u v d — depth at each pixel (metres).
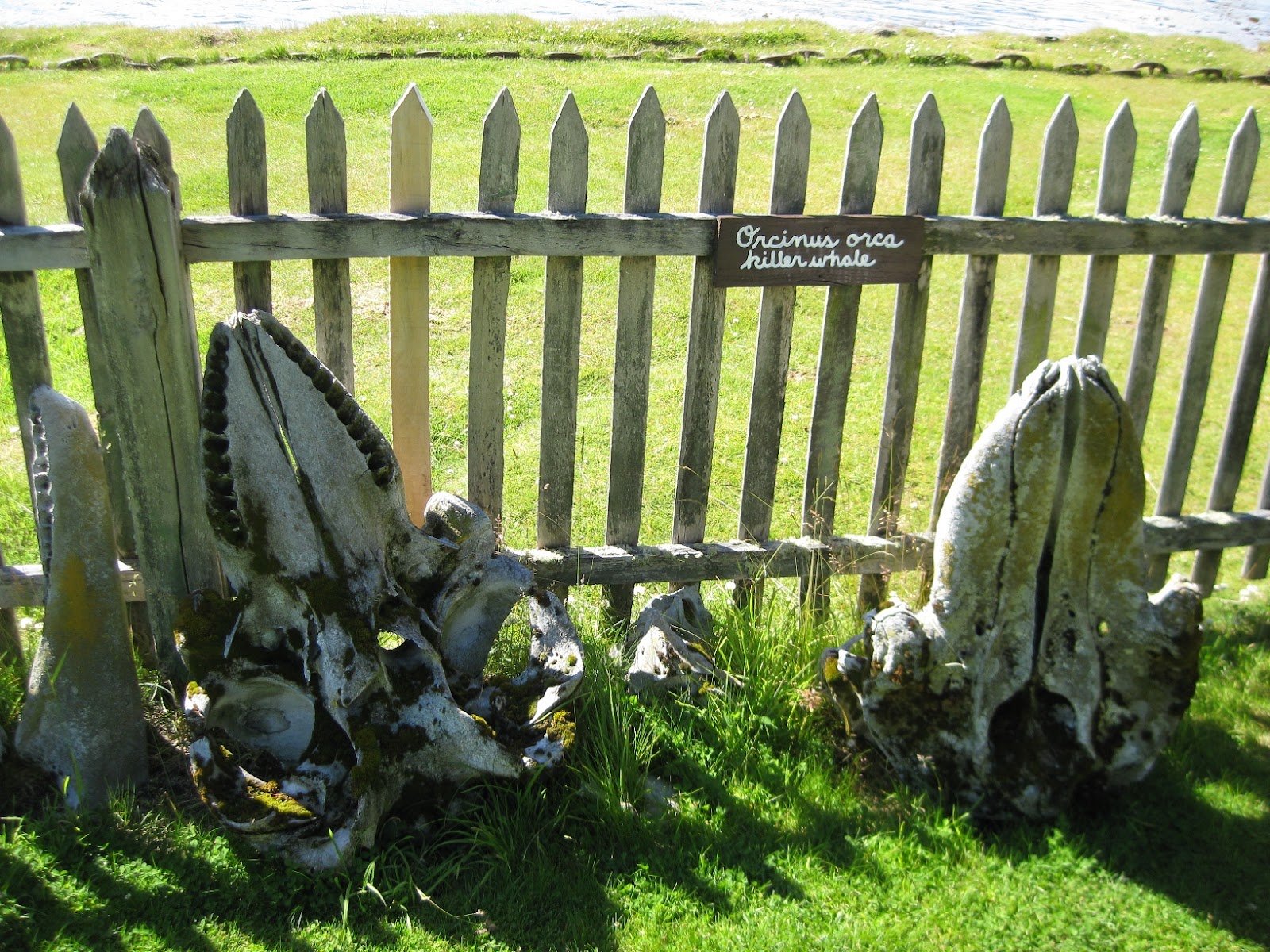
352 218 3.90
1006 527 3.53
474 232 4.03
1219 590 5.66
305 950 3.12
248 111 3.71
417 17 20.47
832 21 22.66
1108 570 3.62
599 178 11.08
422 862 3.43
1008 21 23.98
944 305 9.27
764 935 3.27
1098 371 3.40
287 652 3.48
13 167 3.68
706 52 17.72
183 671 4.07
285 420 3.31
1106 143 4.61
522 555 4.56
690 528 4.82
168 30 18.84
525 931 3.26
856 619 4.83
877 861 3.58
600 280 9.02
